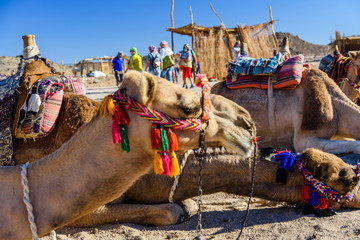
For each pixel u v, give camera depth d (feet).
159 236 14.06
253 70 23.52
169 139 9.73
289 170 14.84
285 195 15.17
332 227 13.23
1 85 16.26
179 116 9.83
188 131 10.05
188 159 15.30
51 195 10.16
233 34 79.87
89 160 10.10
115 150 9.99
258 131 23.70
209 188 15.46
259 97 23.68
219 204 17.60
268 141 23.76
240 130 10.44
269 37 77.61
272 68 22.94
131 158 10.09
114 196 10.43
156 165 9.75
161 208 15.17
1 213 10.16
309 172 14.60
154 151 9.87
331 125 21.98
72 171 10.18
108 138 10.02
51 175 10.31
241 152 10.39
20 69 16.46
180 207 15.51
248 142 10.46
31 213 9.99
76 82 18.75
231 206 17.08
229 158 15.14
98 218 15.17
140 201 16.14
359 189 14.82
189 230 14.58
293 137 23.35
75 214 10.27
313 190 14.58
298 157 14.97
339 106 22.38
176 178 14.57
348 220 13.73
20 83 15.60
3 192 10.30
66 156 10.35
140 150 10.07
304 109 22.45
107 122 10.07
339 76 29.45
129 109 9.86
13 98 15.42
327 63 29.94
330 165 14.42
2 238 10.07
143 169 10.38
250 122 10.64
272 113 23.21
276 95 23.32
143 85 9.40
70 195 10.12
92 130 10.25
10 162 14.99
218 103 10.78
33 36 18.92
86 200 10.18
